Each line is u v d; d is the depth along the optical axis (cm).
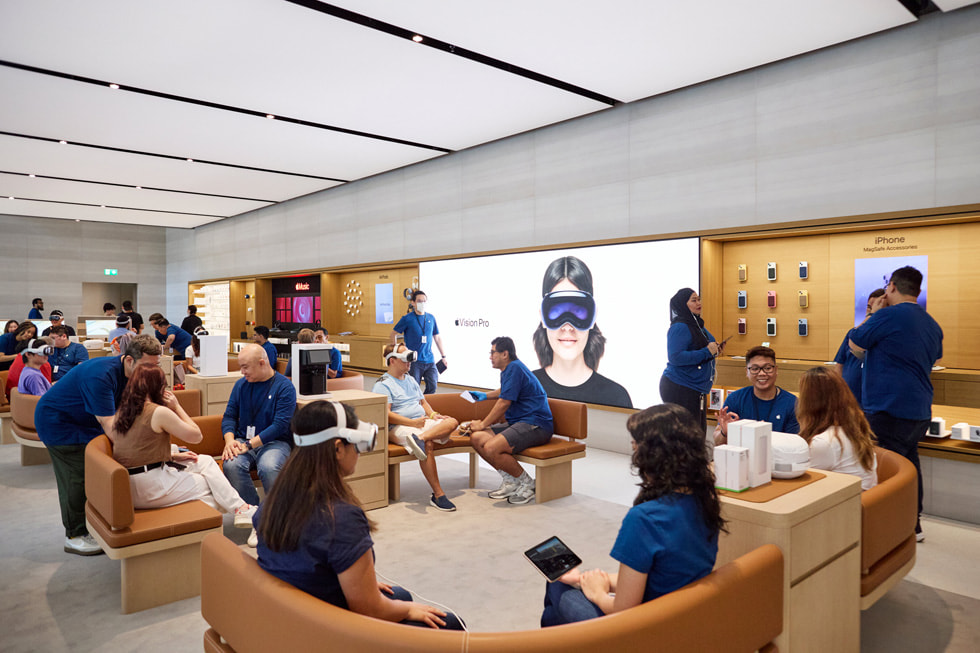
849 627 257
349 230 1111
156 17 466
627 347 684
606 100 661
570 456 523
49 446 401
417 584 355
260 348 461
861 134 512
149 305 1920
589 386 724
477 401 587
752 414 398
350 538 189
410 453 514
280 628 182
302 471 193
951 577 365
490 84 611
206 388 602
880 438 418
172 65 558
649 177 661
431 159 933
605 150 702
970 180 457
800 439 271
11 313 1725
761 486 251
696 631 182
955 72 463
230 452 432
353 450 204
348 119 720
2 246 1711
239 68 566
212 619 221
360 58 545
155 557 334
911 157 485
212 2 443
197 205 1319
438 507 495
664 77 591
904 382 409
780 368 568
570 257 741
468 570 375
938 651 283
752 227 579
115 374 390
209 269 1627
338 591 195
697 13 462
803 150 546
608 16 468
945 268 495
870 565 271
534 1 445
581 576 230
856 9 457
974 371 481
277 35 499
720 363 614
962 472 461
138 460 356
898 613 321
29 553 409
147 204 1302
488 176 843
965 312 486
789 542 218
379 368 1062
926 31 476
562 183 749
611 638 166
